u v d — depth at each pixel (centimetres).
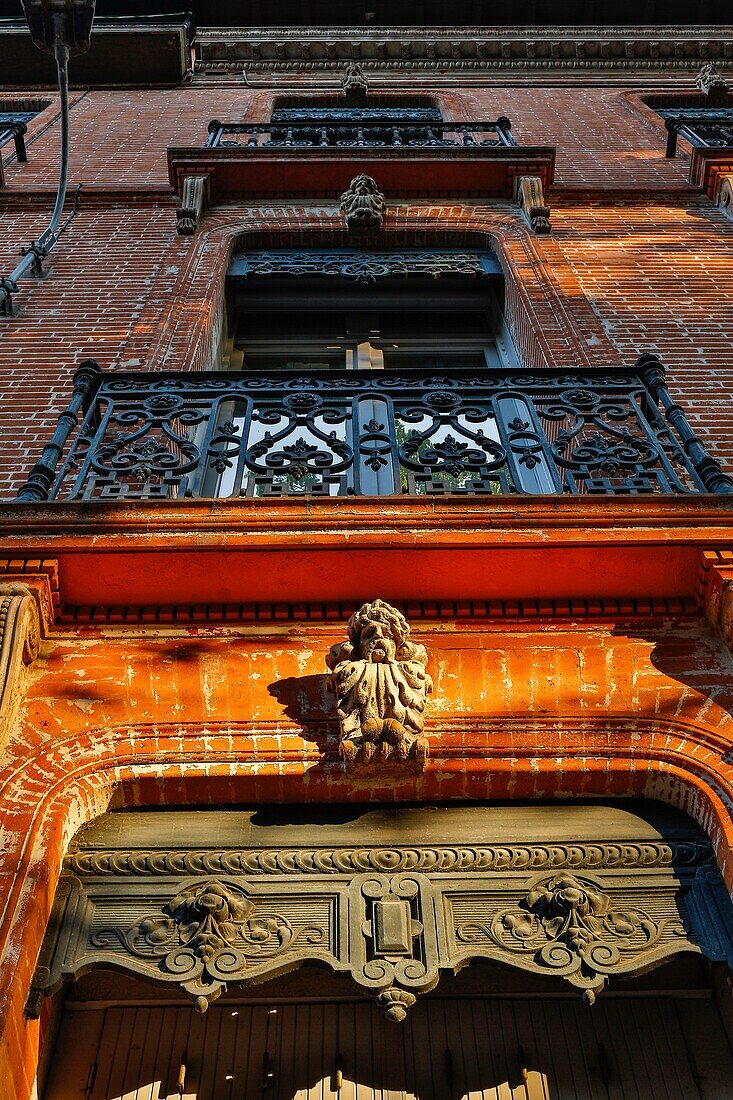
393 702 454
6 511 502
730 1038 434
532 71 1791
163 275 968
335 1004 449
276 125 1282
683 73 1795
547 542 494
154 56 1667
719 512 509
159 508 505
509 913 431
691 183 1174
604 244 1036
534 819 472
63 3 865
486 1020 443
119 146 1351
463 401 632
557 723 480
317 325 1010
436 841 461
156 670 489
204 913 424
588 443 596
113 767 464
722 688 489
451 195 1154
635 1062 428
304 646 501
